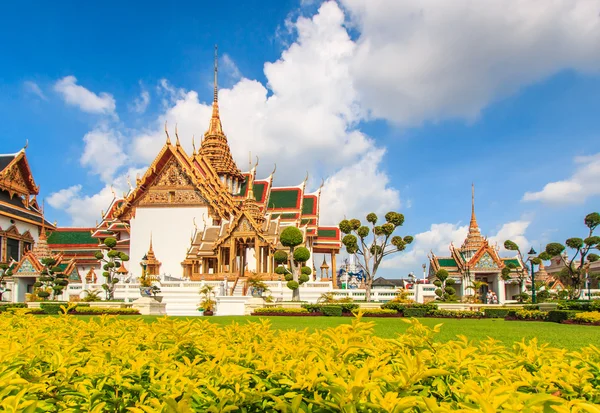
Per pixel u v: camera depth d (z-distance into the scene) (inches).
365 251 1304.1
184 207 2118.6
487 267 2256.4
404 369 165.2
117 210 2156.7
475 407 143.3
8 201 2556.6
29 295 1690.5
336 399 139.0
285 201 2282.2
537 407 127.8
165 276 1615.4
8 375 168.2
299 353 206.1
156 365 193.5
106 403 178.7
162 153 2132.1
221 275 1647.4
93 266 2647.6
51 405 169.6
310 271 1558.8
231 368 174.6
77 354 225.9
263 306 1163.9
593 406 122.4
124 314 1109.1
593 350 211.3
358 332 217.9
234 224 1680.6
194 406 161.3
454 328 683.4
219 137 2448.3
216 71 2598.4
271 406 161.8
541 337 554.3
